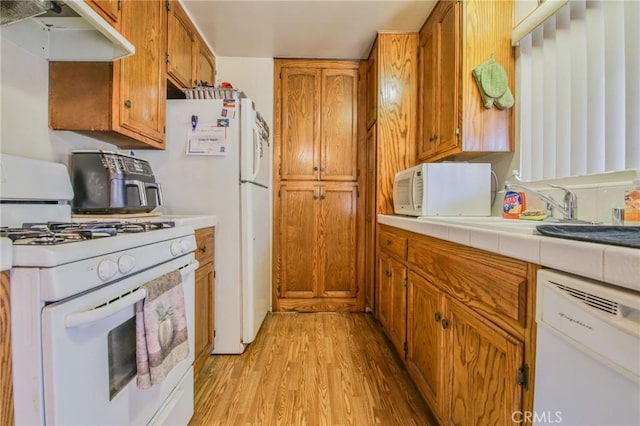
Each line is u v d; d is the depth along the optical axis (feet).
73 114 4.43
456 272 3.73
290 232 9.34
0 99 3.75
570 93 4.69
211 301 6.21
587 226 2.80
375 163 8.23
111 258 2.71
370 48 8.73
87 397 2.49
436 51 6.77
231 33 7.90
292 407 4.95
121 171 4.94
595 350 1.80
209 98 6.63
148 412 3.36
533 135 5.41
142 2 5.09
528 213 4.89
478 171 6.03
